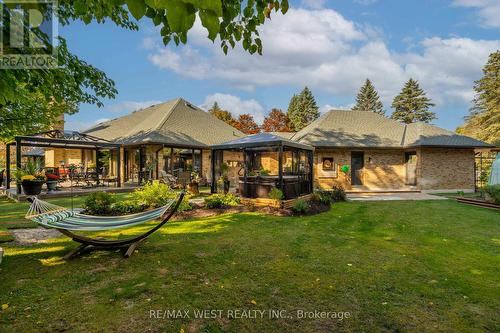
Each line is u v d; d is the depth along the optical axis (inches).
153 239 259.1
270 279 172.2
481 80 1376.7
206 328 121.6
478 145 700.0
